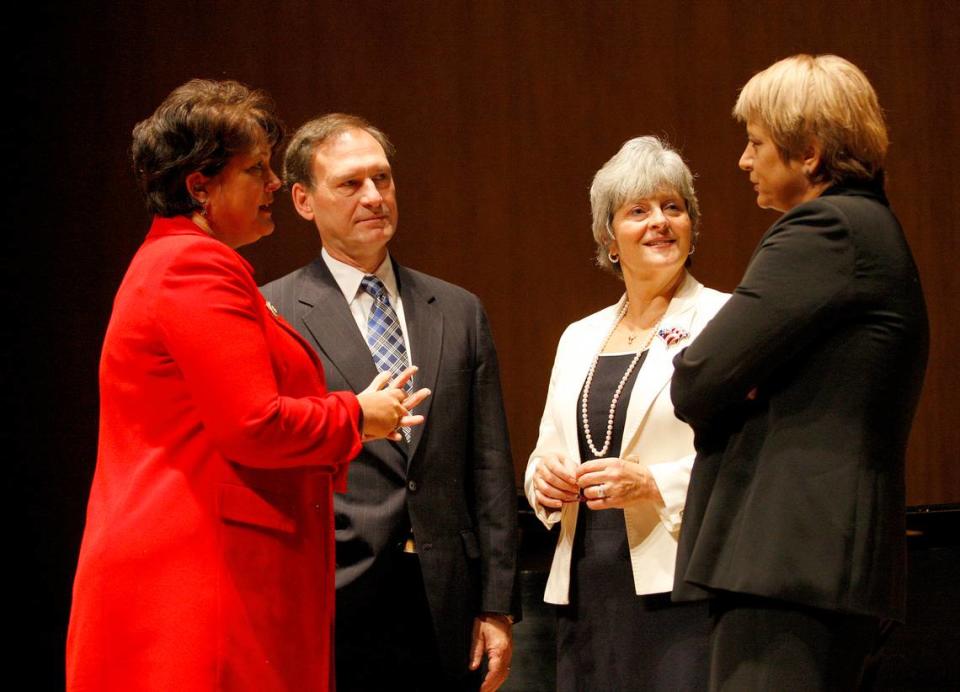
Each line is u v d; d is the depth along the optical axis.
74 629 2.78
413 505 3.73
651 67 7.10
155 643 2.71
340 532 3.70
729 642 2.71
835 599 2.54
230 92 3.02
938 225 7.05
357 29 7.09
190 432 2.80
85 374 7.01
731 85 7.07
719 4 7.07
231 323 2.73
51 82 7.00
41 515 6.98
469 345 3.99
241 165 2.98
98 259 7.02
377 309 3.94
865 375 2.62
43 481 7.00
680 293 3.97
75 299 7.02
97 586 2.75
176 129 2.93
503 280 7.16
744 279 2.75
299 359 3.04
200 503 2.78
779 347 2.64
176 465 2.79
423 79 7.10
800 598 2.56
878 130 2.78
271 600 2.84
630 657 3.67
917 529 4.72
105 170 7.01
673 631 3.61
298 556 2.92
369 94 7.10
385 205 3.90
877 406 2.64
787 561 2.58
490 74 7.12
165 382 2.79
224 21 7.05
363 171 3.85
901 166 7.04
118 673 2.71
